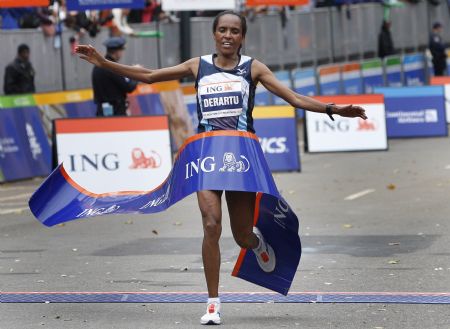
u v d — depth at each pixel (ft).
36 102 107.14
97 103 97.66
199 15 163.22
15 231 71.15
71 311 45.93
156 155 89.45
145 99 120.06
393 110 134.41
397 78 181.27
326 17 187.32
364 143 119.85
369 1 201.05
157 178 89.20
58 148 89.04
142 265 57.36
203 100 43.55
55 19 133.28
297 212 76.33
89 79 138.92
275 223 44.80
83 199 46.73
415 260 57.11
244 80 43.57
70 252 62.18
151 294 49.34
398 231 67.00
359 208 77.66
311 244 62.95
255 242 44.78
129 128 89.51
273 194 42.52
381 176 97.40
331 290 49.67
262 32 169.58
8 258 60.49
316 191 88.22
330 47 188.24
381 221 71.26
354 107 43.29
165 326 42.96
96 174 89.25
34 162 105.70
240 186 42.24
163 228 71.05
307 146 120.16
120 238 67.15
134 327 42.86
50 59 131.03
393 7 208.13
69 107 111.65
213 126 43.50
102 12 138.51
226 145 42.93
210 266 43.06
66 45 134.21
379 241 63.46
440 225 68.90
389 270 54.44
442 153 115.96
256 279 45.85
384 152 119.24
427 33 223.10
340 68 166.50
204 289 50.57
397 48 209.26
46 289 51.03
